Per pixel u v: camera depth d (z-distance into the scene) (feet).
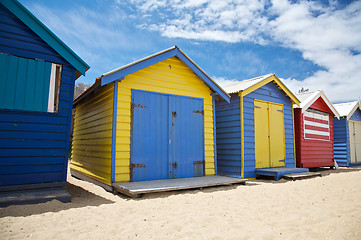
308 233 10.12
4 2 15.93
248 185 23.88
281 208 14.66
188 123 25.35
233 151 29.50
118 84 21.45
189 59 24.90
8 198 14.24
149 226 11.48
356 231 10.16
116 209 14.44
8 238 9.71
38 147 16.66
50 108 17.95
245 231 10.62
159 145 23.11
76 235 10.28
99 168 23.29
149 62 22.40
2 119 15.72
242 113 28.99
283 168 31.14
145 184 19.86
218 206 15.16
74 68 18.54
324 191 20.04
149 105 22.97
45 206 14.37
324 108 43.50
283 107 34.83
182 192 19.48
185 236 10.13
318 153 40.24
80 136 31.40
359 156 53.36
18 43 16.61
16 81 16.34
